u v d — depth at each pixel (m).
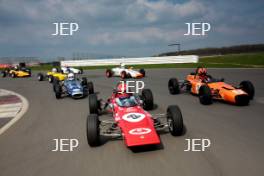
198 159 5.46
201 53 62.28
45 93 16.44
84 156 5.97
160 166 5.23
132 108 7.24
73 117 9.72
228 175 4.75
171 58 41.16
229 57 42.50
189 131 7.32
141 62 42.88
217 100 11.38
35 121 9.43
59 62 51.09
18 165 5.76
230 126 7.63
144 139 5.75
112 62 44.50
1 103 13.61
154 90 15.15
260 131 7.07
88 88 14.38
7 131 8.32
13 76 30.23
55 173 5.26
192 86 12.70
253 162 5.22
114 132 7.36
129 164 5.41
